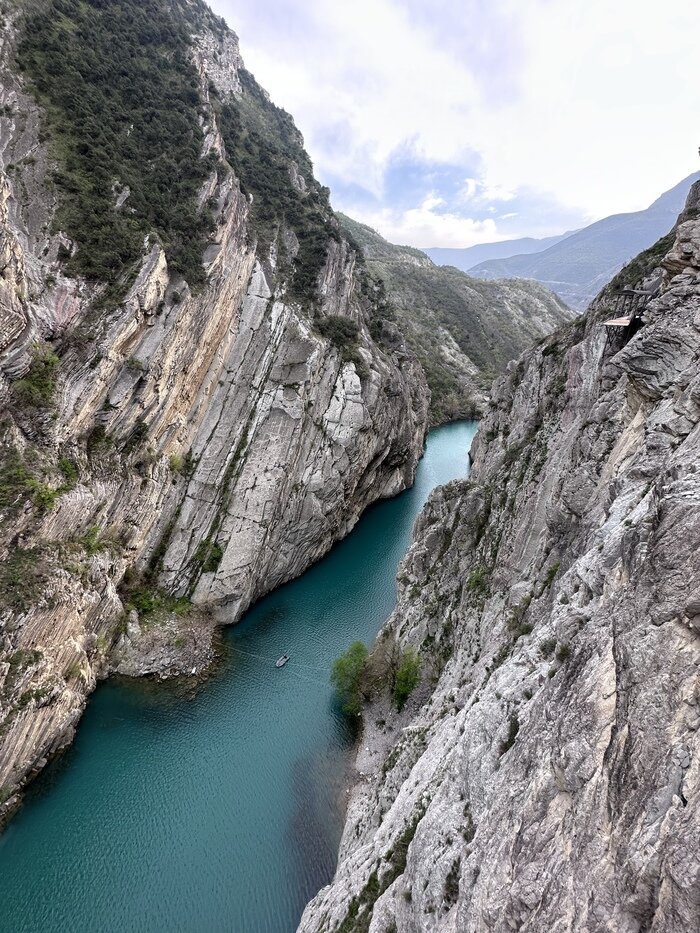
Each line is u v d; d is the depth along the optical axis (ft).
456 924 36.73
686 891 23.17
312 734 108.78
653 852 25.08
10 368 108.37
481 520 120.67
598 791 29.66
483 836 37.96
